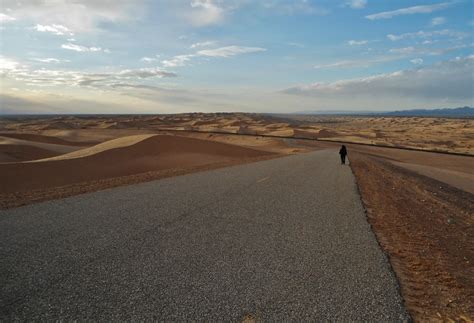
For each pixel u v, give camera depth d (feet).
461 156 235.20
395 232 27.32
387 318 13.51
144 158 122.62
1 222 25.26
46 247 20.08
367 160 122.62
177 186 44.21
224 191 41.55
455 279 18.43
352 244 22.84
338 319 13.29
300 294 15.23
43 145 240.53
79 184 45.93
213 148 160.56
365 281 16.89
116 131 429.79
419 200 47.44
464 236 29.45
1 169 82.84
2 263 17.61
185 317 13.02
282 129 483.10
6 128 527.40
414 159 210.59
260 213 30.86
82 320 12.62
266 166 79.10
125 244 21.01
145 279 16.20
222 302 14.25
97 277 16.25
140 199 34.99
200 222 26.86
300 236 24.27
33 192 38.88
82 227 24.34
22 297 14.19
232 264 18.45
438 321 13.82
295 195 41.24
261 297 14.80
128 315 13.04
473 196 66.13
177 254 19.65
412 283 17.42
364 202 39.75
